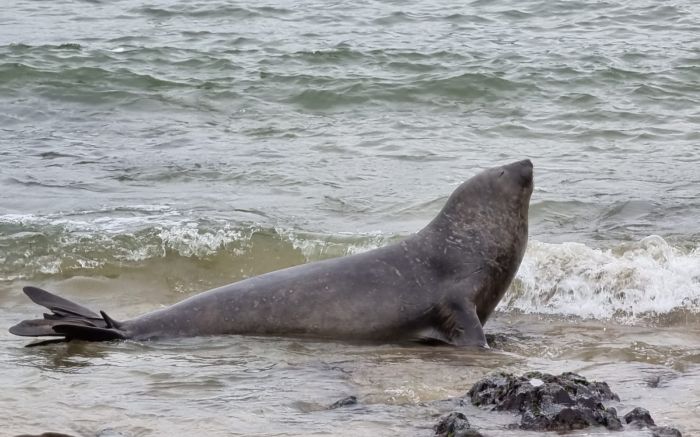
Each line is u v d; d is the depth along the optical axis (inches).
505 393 935.0
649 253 1577.3
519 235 1347.2
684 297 1450.5
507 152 2314.2
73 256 1641.2
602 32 3612.2
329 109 2760.8
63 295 1524.4
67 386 1035.3
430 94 2834.6
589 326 1373.0
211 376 1078.4
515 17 3895.2
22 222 1758.1
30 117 2689.5
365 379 1069.1
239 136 2482.8
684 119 2610.7
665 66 3100.4
